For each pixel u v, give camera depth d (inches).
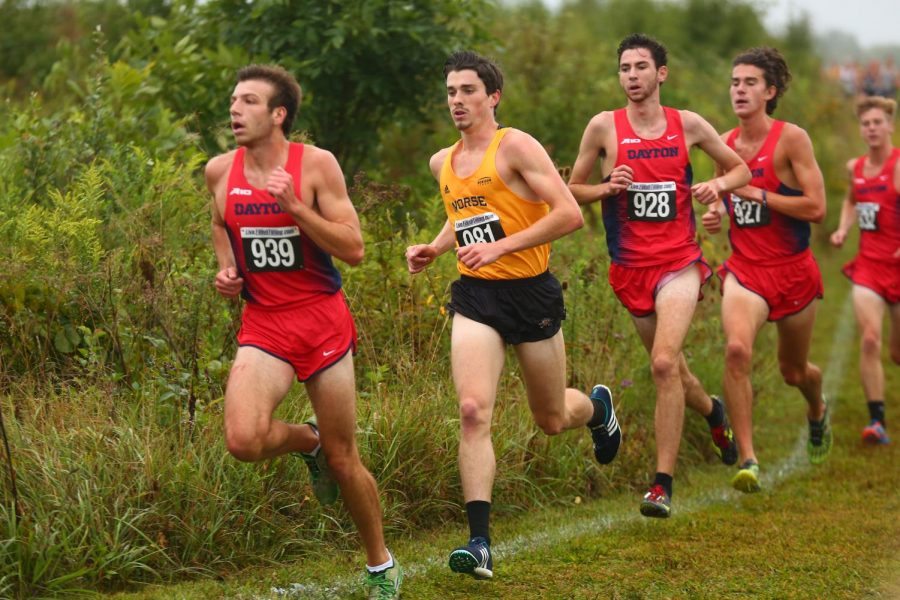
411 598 387.9
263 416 351.6
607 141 507.5
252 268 362.3
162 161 607.8
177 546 407.2
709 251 752.3
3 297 466.0
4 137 601.3
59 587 373.1
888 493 566.9
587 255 635.5
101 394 442.3
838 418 757.3
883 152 703.1
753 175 572.1
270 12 697.0
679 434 488.7
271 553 422.0
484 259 386.0
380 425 474.3
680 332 490.6
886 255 703.7
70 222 486.3
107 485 405.1
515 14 1067.9
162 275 500.4
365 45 697.6
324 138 722.8
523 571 422.3
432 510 481.4
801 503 542.6
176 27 740.7
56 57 996.6
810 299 578.9
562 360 430.6
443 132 816.9
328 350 364.2
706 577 420.8
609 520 502.0
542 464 531.2
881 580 422.3
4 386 456.8
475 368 404.8
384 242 555.2
